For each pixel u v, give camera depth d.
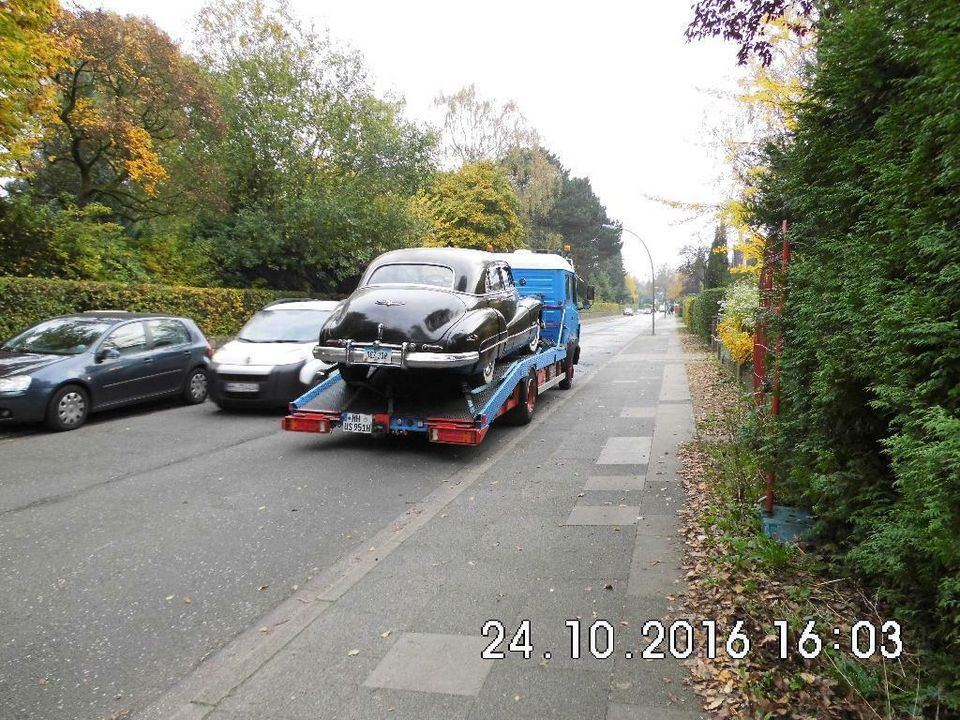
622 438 9.44
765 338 6.71
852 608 3.99
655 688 3.33
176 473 7.53
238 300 19.64
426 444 9.14
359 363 8.14
